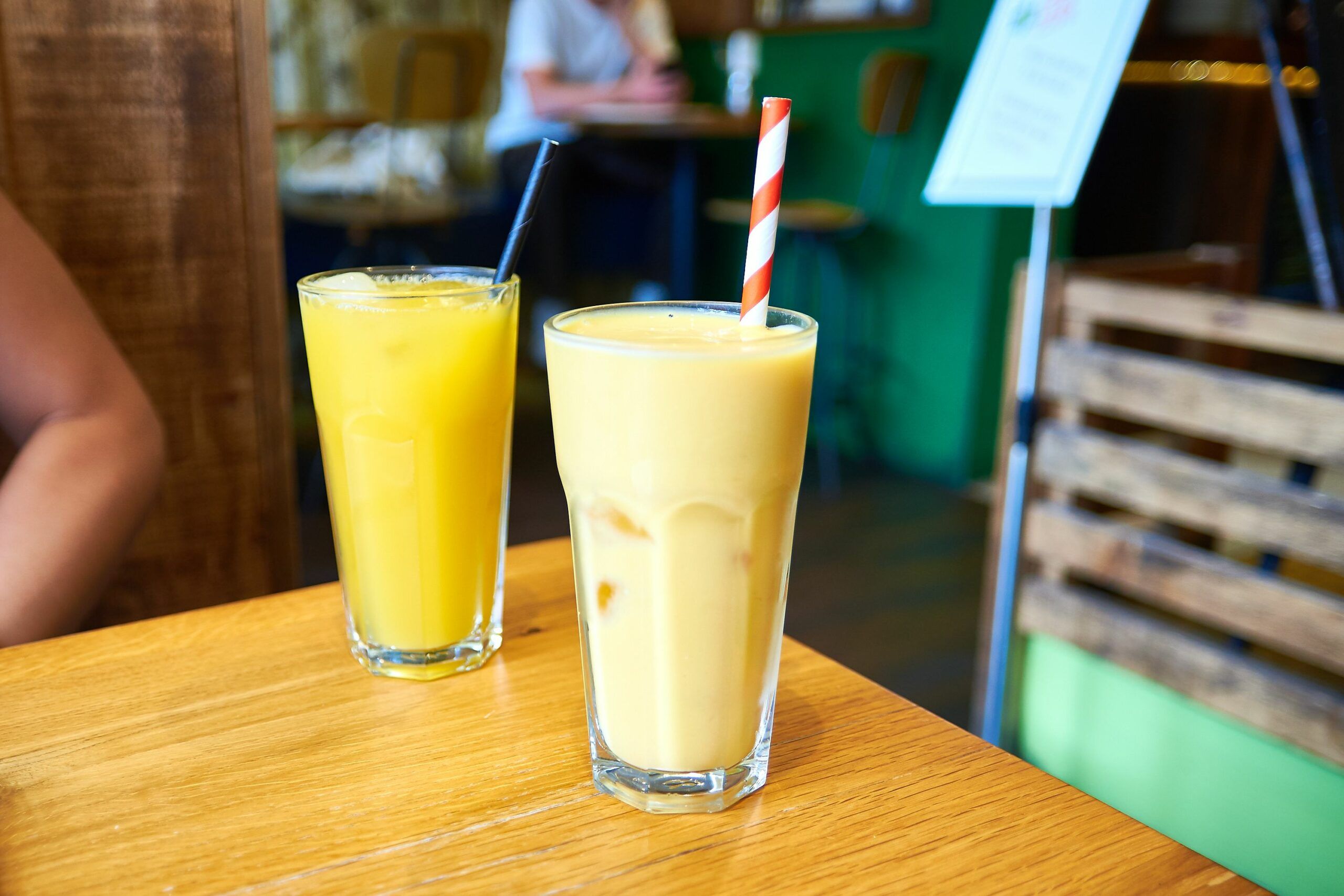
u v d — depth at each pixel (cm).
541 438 395
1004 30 169
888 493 362
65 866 48
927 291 375
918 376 384
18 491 84
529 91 436
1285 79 148
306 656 69
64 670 66
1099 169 342
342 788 54
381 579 65
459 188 478
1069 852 50
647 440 50
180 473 133
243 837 50
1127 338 188
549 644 72
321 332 64
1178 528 201
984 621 195
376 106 384
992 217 346
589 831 51
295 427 395
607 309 60
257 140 130
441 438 64
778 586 54
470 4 656
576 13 453
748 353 49
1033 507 183
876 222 392
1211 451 213
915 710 64
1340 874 140
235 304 133
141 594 134
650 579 52
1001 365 364
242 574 141
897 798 54
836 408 417
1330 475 185
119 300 125
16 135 116
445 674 67
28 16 114
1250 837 152
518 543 296
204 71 125
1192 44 331
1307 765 143
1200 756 158
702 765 53
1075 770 181
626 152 439
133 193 123
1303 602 144
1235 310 149
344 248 405
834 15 406
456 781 55
